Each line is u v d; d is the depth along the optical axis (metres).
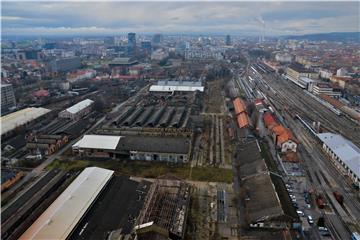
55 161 88.69
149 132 106.00
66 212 54.97
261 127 117.69
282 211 56.91
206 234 56.94
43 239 48.38
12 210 59.50
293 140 92.44
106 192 64.25
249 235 56.44
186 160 87.12
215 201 67.44
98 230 53.97
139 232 51.84
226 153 93.38
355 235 55.31
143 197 65.00
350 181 76.56
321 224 58.78
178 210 60.19
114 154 90.69
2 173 77.31
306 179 77.44
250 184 70.19
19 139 101.19
